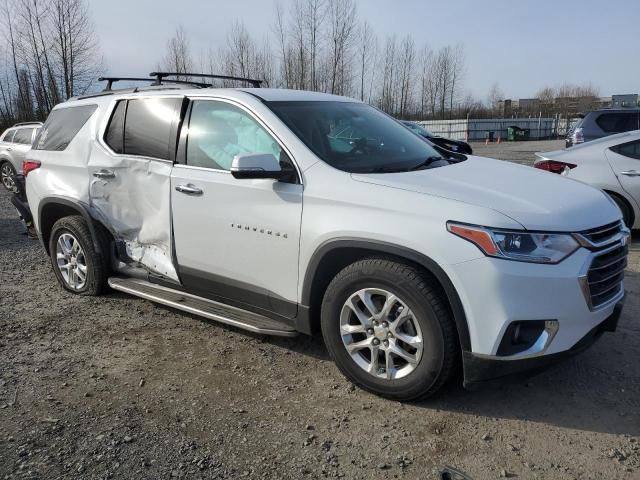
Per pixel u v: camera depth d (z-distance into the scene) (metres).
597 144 7.02
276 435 3.00
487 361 2.92
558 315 2.89
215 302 4.16
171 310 4.79
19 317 4.69
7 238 7.89
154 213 4.30
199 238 3.99
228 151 3.88
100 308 4.86
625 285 5.22
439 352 3.04
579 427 3.03
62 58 29.52
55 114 5.45
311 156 3.52
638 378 3.51
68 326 4.49
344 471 2.71
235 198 3.72
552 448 2.85
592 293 3.03
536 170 3.92
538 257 2.86
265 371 3.71
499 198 3.07
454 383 3.48
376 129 4.16
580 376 3.56
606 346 3.96
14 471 2.71
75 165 4.93
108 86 5.19
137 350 4.04
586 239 2.99
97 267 4.93
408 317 3.13
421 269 3.08
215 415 3.20
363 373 3.34
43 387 3.53
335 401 3.32
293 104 3.96
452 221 2.94
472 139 43.53
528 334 2.95
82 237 4.95
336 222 3.26
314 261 3.38
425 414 3.17
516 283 2.83
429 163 3.80
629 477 2.62
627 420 3.08
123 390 3.49
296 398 3.37
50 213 5.35
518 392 3.38
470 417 3.14
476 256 2.86
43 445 2.92
